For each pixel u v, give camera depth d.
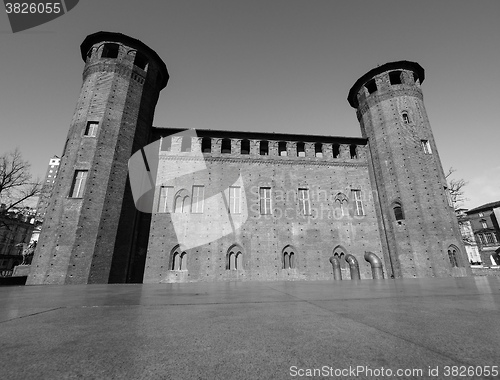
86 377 1.42
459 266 18.45
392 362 1.58
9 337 2.29
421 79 25.33
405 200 20.45
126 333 2.42
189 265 18.92
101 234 16.16
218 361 1.67
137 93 20.58
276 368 1.53
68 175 17.00
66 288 9.73
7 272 32.34
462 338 2.09
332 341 2.07
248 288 8.62
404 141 21.67
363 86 25.58
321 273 19.94
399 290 6.86
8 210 28.69
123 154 18.52
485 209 49.91
